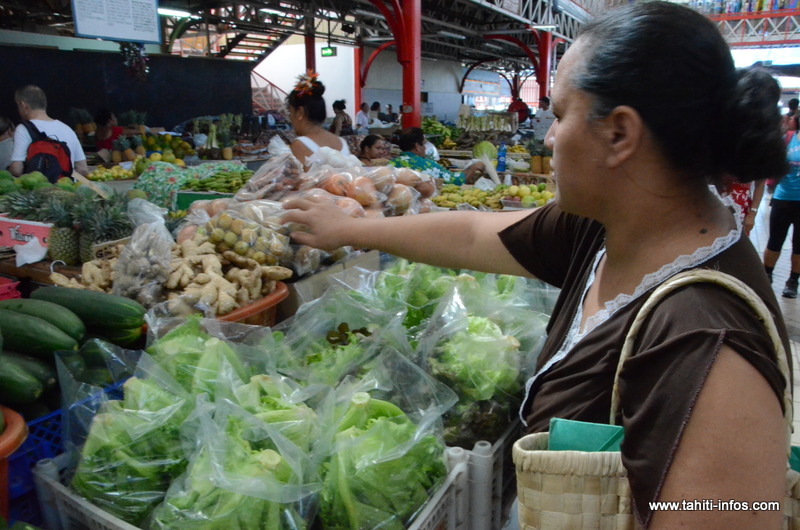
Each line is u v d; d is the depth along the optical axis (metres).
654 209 0.84
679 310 0.74
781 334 0.76
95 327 1.58
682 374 0.69
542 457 0.82
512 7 12.30
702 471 0.65
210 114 12.09
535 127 9.70
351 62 20.88
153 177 3.88
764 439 0.64
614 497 0.81
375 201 2.42
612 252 0.94
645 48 0.74
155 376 1.25
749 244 0.84
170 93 11.28
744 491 0.63
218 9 12.93
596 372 0.92
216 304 1.73
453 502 1.22
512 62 26.80
